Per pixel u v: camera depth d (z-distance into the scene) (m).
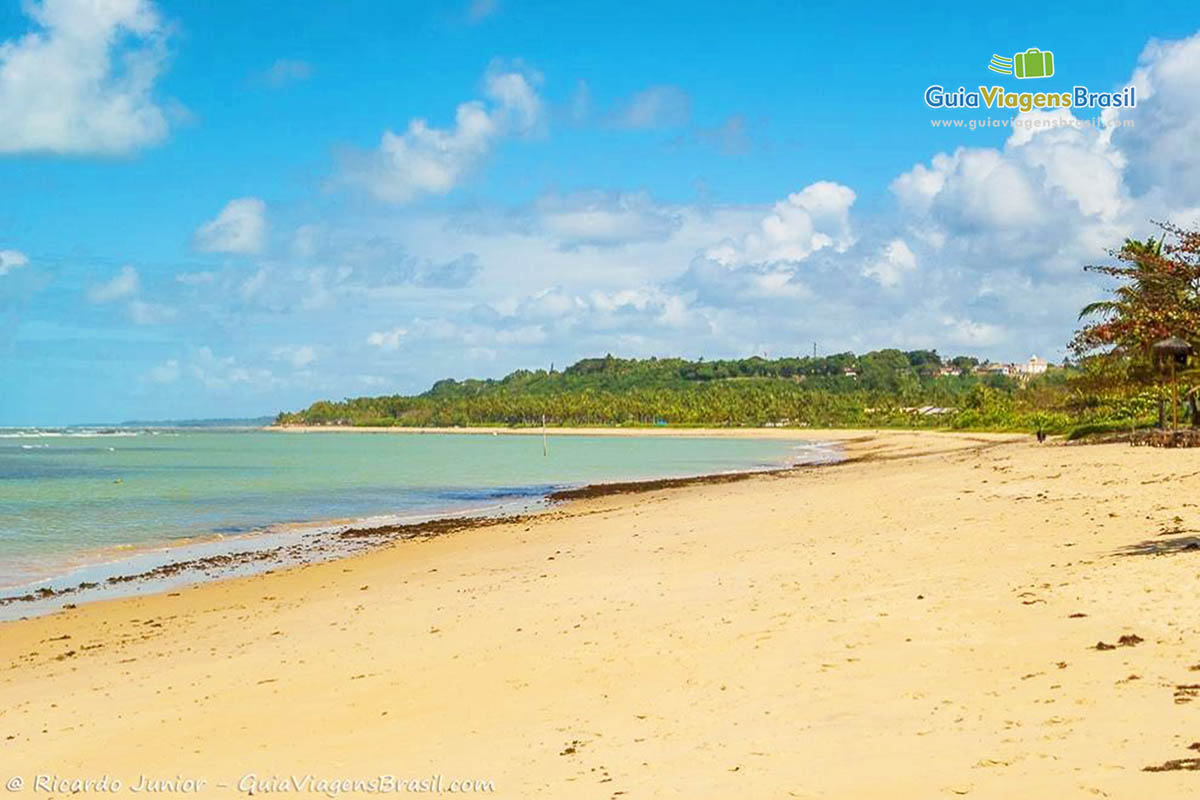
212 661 15.87
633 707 10.66
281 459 111.81
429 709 11.59
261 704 12.63
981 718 8.72
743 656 12.12
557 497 53.59
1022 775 7.16
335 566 28.12
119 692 14.20
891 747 8.26
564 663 12.99
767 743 8.84
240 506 51.12
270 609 21.22
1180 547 15.58
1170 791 6.45
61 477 76.06
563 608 17.06
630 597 17.44
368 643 15.91
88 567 30.03
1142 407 68.56
